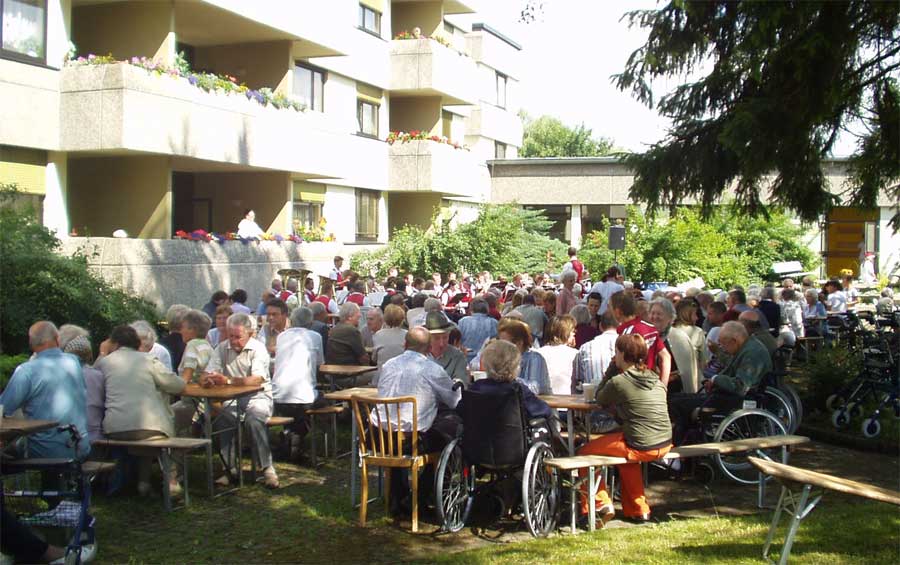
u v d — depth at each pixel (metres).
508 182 36.53
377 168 28.09
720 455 8.48
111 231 17.91
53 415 6.79
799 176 10.65
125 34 18.23
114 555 6.34
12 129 15.06
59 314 11.88
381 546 6.65
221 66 22.52
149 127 16.16
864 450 9.79
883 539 6.55
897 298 23.19
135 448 7.42
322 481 8.56
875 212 12.03
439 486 6.86
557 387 8.59
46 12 15.74
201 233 17.69
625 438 7.14
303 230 22.16
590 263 26.25
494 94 40.62
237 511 7.52
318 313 11.45
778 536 6.66
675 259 25.55
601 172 35.62
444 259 26.41
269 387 8.49
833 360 11.45
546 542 6.62
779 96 9.89
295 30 21.25
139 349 8.00
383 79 28.69
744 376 8.80
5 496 6.21
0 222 12.09
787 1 9.36
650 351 8.46
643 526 7.15
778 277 28.03
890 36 10.27
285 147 20.28
